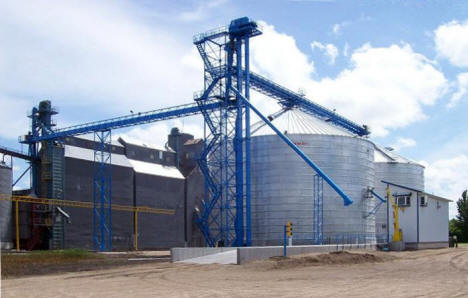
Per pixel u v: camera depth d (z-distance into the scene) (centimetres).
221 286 2644
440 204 7650
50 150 7906
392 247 6719
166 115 6762
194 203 10444
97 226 8319
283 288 2519
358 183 6750
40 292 2472
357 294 2266
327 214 6412
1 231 7250
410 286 2591
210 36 6191
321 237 6253
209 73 6212
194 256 4719
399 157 9488
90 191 8369
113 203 8600
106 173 8575
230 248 4988
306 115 7181
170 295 2278
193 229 10294
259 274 3353
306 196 6381
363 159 6881
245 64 6106
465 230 12238
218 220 6725
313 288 2511
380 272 3453
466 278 3027
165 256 5862
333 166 6581
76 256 5244
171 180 9944
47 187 7862
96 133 7600
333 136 6631
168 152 10469
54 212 7681
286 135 6494
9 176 7488
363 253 4606
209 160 6788
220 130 6128
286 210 6331
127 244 8719
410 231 7312
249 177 5994
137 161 9562
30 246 7681
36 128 8088
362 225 6719
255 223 6456
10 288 2664
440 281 2850
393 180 8975
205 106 6238
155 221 9388
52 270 3859
